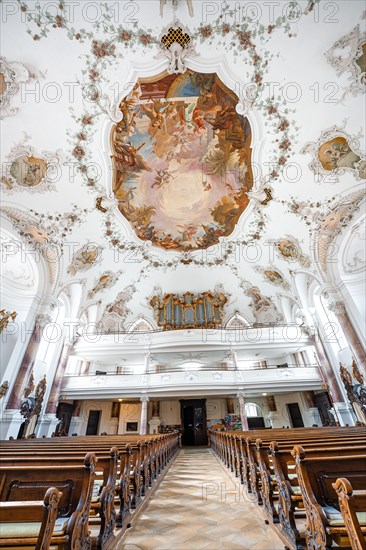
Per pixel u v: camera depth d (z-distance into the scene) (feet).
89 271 41.91
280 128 28.22
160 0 21.18
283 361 58.75
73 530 6.08
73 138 28.30
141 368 61.16
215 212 40.78
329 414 47.37
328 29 21.90
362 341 29.91
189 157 34.17
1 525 6.00
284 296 48.03
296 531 7.83
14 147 26.86
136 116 28.58
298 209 34.01
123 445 14.32
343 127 26.45
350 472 7.22
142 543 8.88
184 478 19.95
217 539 9.05
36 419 37.65
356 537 5.10
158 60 24.29
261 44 23.44
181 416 60.39
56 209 32.68
